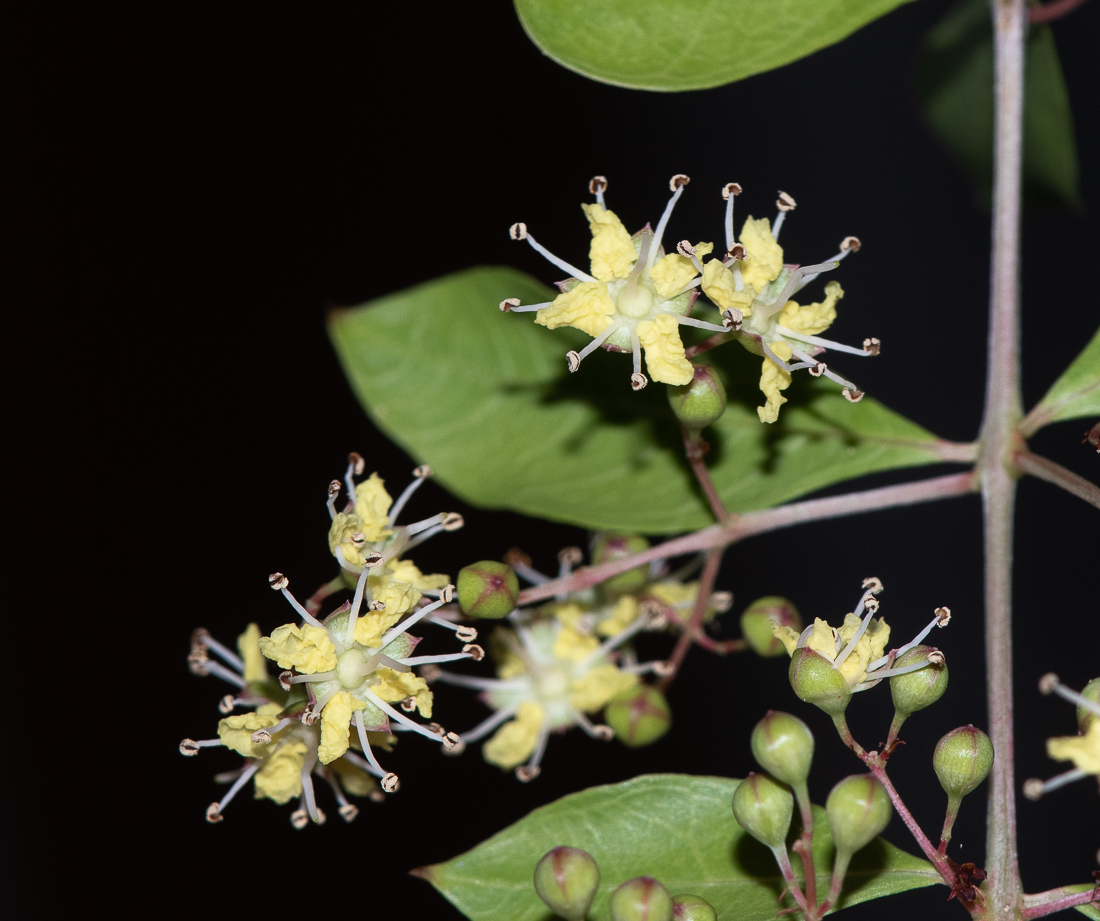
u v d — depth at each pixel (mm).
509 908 221
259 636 228
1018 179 229
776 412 223
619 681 238
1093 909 217
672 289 222
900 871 220
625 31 223
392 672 221
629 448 238
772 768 216
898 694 217
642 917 214
